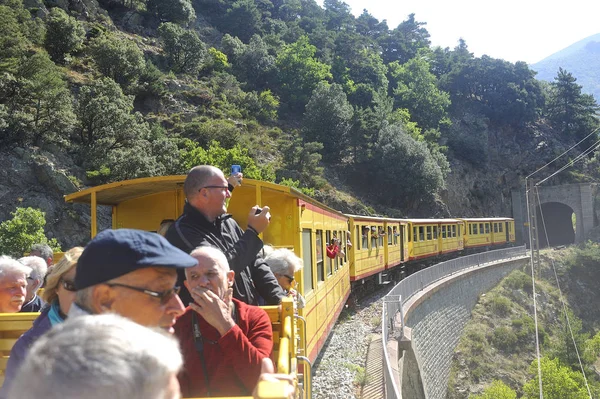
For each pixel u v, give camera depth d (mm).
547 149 84812
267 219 4039
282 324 3707
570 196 71562
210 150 37406
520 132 87875
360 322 16734
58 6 59969
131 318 2117
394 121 71688
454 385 27891
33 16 55375
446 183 69688
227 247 3955
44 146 36000
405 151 59906
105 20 64438
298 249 8102
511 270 43469
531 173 82312
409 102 84375
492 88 90750
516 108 87375
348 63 90188
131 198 8422
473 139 81062
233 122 56688
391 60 109438
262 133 59625
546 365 28891
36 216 22078
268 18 101125
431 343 24328
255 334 3260
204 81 66188
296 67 75938
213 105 58875
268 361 2500
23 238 21188
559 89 92875
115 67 52656
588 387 29297
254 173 36969
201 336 3043
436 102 84062
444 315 28156
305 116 63750
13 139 35219
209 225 3947
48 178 33812
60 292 2818
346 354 12531
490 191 78438
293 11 114625
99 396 1151
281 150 56281
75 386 1146
